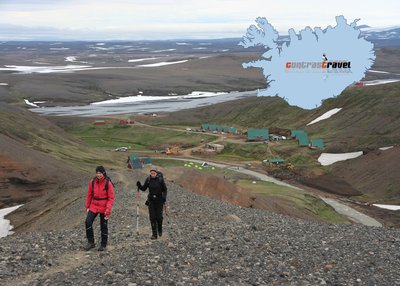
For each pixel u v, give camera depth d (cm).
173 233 1817
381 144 11288
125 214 2502
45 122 12688
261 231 1897
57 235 1833
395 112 13275
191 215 2634
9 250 1478
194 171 5009
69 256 1430
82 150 11156
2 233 4725
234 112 18825
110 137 15962
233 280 1204
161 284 1142
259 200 4847
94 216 1521
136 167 9744
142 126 16962
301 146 12581
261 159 12225
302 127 15288
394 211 7375
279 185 8644
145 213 2608
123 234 1795
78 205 3909
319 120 15375
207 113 19350
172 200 3186
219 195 4622
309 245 1620
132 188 3922
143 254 1421
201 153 12988
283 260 1412
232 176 9681
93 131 16725
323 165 10831
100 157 10844
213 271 1270
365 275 1280
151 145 14700
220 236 1727
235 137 14738
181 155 12875
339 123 14300
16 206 6225
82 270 1248
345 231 2012
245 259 1394
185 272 1249
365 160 10156
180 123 18138
